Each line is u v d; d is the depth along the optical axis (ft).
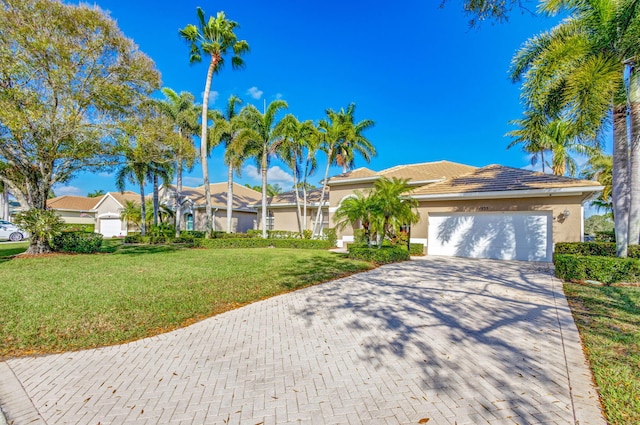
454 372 12.44
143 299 22.27
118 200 123.34
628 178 36.58
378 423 9.42
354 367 12.97
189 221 103.91
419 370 12.64
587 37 29.86
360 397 10.78
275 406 10.35
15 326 17.13
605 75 26.03
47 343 15.64
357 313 20.38
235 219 106.22
